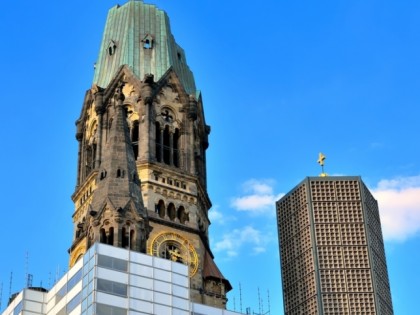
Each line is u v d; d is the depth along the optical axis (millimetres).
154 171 141125
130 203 124000
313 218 145000
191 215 140875
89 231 123688
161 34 157250
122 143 131625
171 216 139250
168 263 113750
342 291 139125
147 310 109125
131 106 148000
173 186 141750
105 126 148250
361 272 140500
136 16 158750
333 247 142625
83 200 144125
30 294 118625
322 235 143625
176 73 152750
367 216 145750
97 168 143125
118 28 158625
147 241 133500
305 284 141750
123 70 151000
